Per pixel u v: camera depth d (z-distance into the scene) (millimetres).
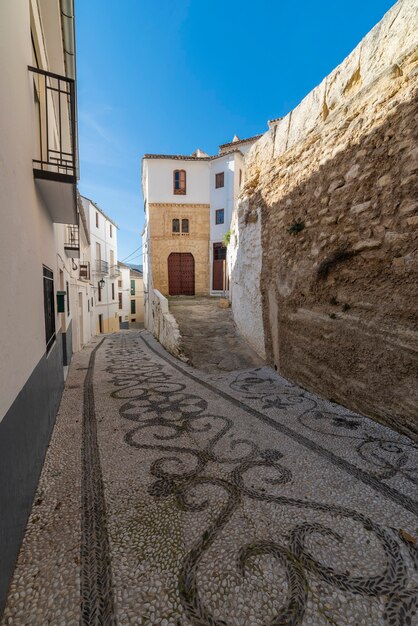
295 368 4945
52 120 4910
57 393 4023
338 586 1456
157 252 15461
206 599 1402
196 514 1962
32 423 2188
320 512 1963
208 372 5867
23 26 2547
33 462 2168
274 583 1473
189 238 15625
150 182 15328
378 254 3266
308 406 3922
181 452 2779
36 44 3564
